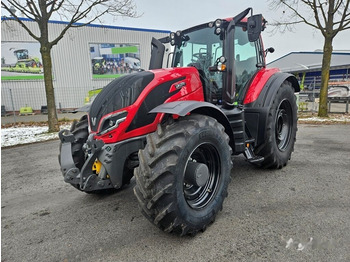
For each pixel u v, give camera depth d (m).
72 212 2.69
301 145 5.11
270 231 2.12
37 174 4.16
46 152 5.77
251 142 3.22
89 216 2.58
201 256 1.85
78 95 16.89
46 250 2.04
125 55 18.91
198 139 2.06
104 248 2.02
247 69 3.53
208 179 2.33
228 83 2.92
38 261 1.91
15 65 16.05
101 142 2.25
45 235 2.27
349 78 21.73
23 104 16.30
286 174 3.44
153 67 3.21
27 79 16.36
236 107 3.04
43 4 7.80
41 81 16.66
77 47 17.47
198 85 2.79
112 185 2.36
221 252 1.88
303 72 24.75
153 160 1.89
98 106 2.42
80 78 17.77
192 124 2.10
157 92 2.43
